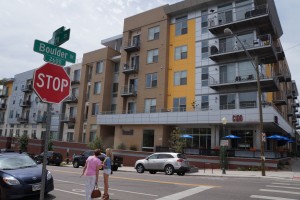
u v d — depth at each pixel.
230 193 11.06
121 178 16.27
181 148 28.69
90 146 35.72
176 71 35.56
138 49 39.47
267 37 28.59
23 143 47.69
